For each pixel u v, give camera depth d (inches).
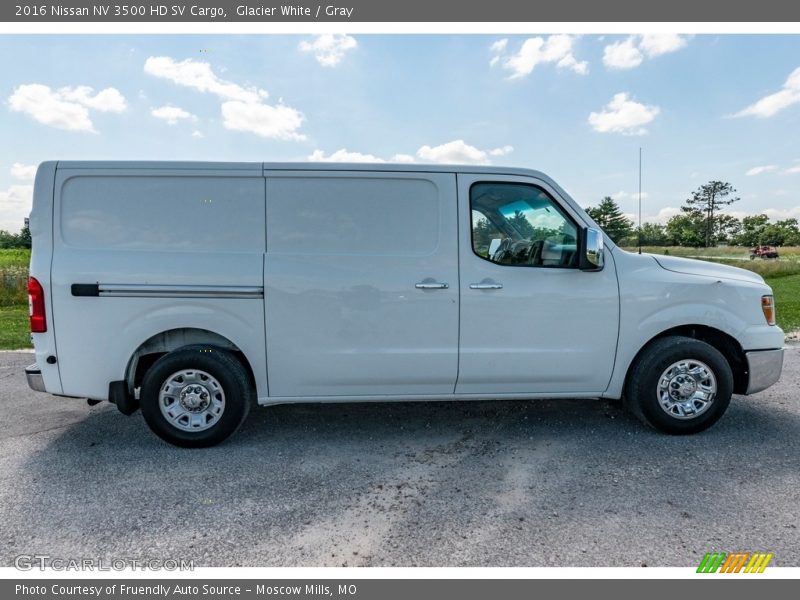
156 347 143.3
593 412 172.7
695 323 146.5
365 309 140.7
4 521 107.2
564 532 102.1
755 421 161.8
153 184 136.7
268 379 142.3
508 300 142.9
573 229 146.7
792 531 102.0
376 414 172.7
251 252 138.7
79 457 138.4
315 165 139.9
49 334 135.9
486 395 149.0
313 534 102.3
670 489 118.8
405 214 141.9
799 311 413.7
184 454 139.9
